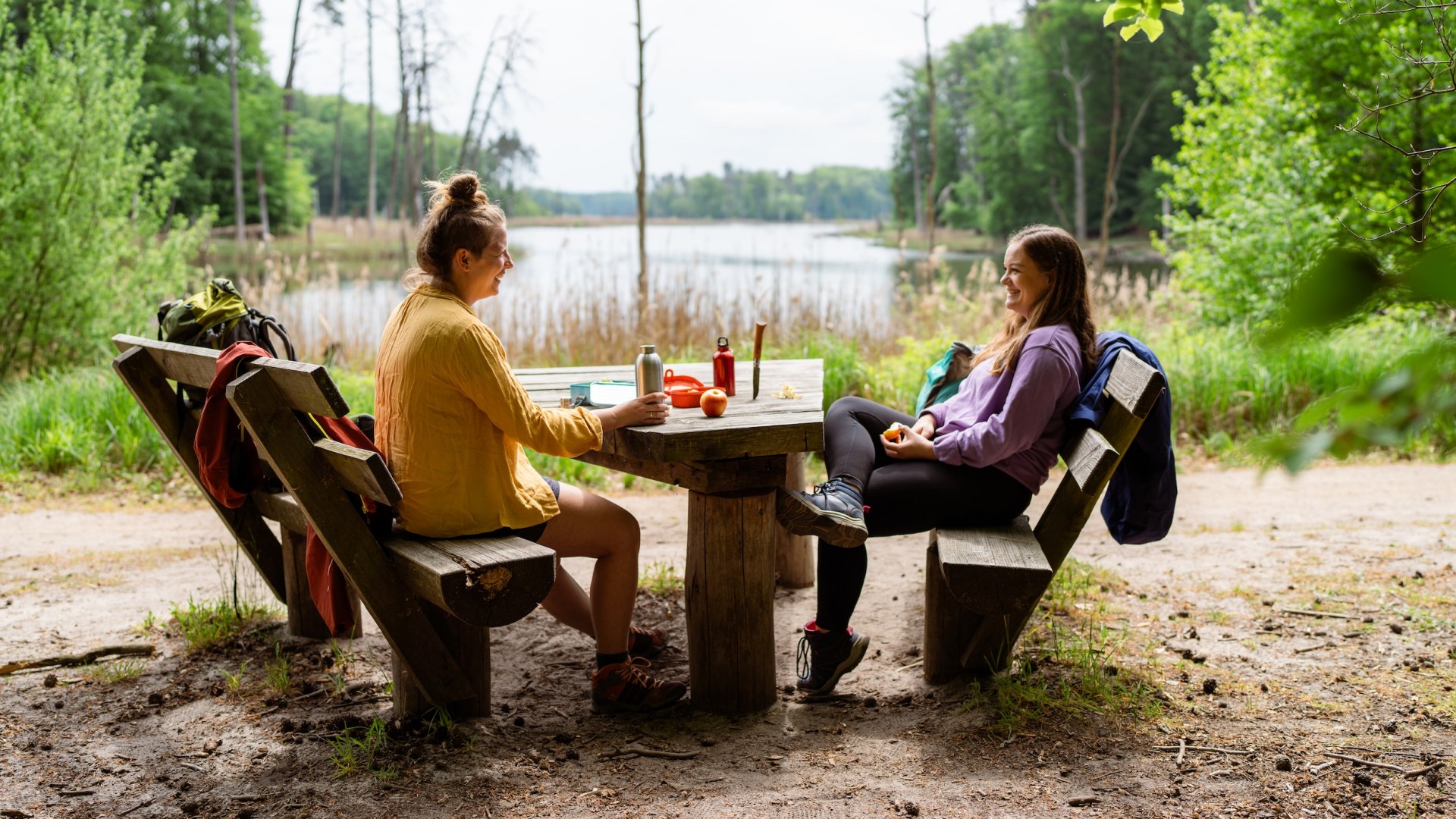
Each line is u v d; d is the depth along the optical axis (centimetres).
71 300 977
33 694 330
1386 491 601
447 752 291
